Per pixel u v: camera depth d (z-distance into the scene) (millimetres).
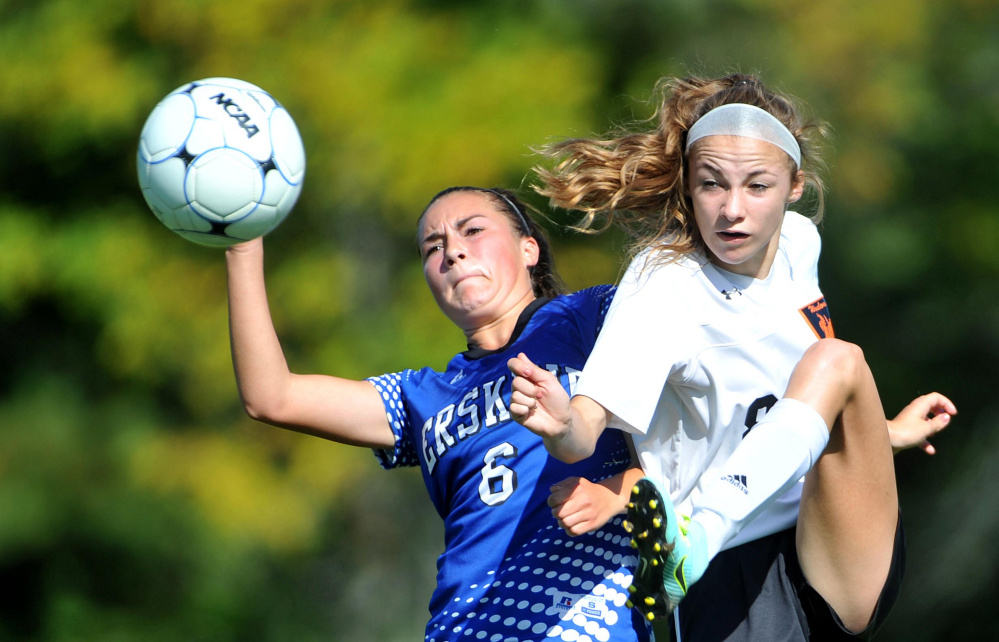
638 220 13570
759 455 11375
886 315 51719
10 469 45375
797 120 12484
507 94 42469
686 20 46938
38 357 48812
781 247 13258
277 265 44625
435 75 43688
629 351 11969
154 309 43812
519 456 13086
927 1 50062
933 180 51719
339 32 44250
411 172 41656
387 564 44188
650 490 10453
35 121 45062
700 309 12484
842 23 47594
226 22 43531
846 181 47156
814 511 12492
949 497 47844
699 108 12500
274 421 13797
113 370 46156
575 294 14133
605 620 12320
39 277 45219
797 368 11930
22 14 45812
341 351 42406
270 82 43344
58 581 45531
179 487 44062
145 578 45781
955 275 50969
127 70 44188
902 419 14289
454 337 42406
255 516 42688
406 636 43656
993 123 51125
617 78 46812
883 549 12531
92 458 46031
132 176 46438
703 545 10891
